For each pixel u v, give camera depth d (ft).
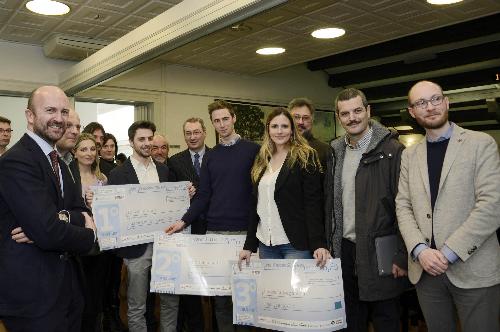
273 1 7.04
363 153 6.73
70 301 5.61
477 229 5.44
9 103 16.12
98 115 25.94
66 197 5.78
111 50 11.46
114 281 10.48
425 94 5.93
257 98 20.81
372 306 6.88
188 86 18.61
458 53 18.62
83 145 9.00
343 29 14.01
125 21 12.98
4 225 5.23
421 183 6.06
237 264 7.25
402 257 6.48
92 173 9.43
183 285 8.10
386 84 23.36
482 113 22.27
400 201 6.30
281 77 21.84
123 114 24.71
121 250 8.51
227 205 8.13
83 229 5.53
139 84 17.21
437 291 5.98
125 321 10.82
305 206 6.97
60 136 5.50
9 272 5.10
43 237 5.03
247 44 15.43
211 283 8.00
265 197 7.27
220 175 8.20
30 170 5.11
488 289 5.58
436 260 5.58
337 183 7.00
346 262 6.95
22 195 5.02
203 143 10.30
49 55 14.82
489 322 5.62
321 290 6.66
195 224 8.98
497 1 12.00
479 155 5.65
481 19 15.75
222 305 8.19
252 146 8.20
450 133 6.03
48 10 11.86
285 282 6.84
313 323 6.64
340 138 7.29
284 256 7.20
